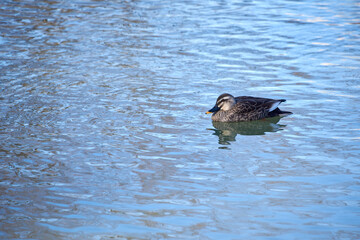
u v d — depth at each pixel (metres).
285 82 19.16
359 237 9.59
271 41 24.31
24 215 10.34
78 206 10.75
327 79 19.44
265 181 12.01
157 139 14.45
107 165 12.73
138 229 9.89
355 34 25.48
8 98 17.05
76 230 9.84
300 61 21.50
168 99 17.50
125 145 13.96
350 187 11.64
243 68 20.64
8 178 11.89
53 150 13.47
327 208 10.70
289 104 17.19
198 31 25.97
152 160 13.10
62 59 21.47
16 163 12.66
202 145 14.26
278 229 9.90
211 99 17.58
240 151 13.91
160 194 11.34
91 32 25.58
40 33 25.22
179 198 11.17
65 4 31.77
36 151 13.36
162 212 10.56
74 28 26.23
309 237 9.59
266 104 16.78
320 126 15.47
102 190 11.48
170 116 16.17
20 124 15.06
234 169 12.70
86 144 13.91
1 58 21.25
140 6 31.56
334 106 16.92
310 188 11.62
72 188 11.52
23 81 18.70
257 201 11.04
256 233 9.75
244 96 17.38
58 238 9.55
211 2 33.06
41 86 18.28
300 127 15.52
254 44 23.81
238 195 11.31
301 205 10.84
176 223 10.11
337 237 9.59
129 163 12.88
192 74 19.92
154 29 26.23
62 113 16.02
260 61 21.48
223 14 29.72
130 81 19.09
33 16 28.50
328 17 29.03
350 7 31.67
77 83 18.73
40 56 21.73
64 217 10.31
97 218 10.29
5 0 32.38
